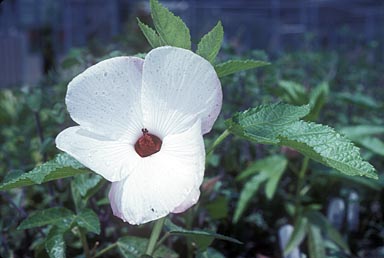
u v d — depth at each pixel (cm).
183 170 42
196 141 42
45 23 577
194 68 44
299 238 87
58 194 89
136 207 43
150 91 44
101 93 45
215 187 85
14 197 97
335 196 109
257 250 104
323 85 90
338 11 677
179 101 44
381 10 702
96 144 44
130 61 45
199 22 632
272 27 657
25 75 390
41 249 66
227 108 112
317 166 96
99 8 591
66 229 58
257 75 131
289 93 93
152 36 48
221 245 98
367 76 198
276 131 47
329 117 132
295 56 186
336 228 97
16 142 111
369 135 102
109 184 80
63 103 102
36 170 47
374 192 115
